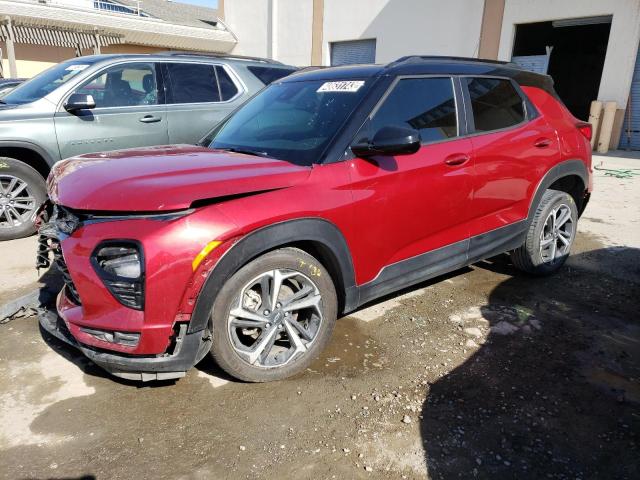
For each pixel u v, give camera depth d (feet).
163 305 7.60
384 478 7.23
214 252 7.82
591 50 65.31
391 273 10.58
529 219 13.39
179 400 8.78
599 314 12.38
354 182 9.49
